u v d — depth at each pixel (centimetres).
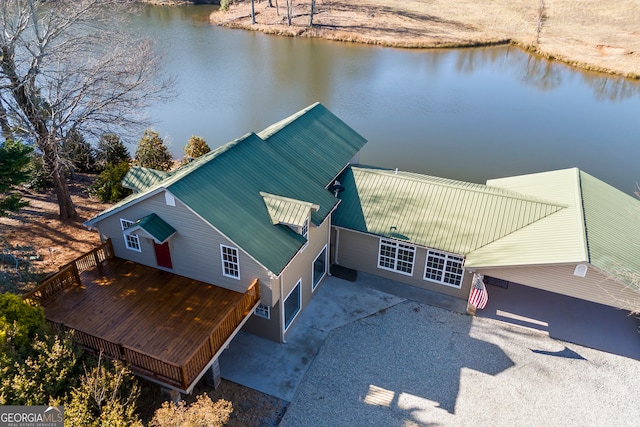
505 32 6550
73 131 2273
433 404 1553
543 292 2048
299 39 6406
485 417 1514
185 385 1343
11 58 2041
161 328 1517
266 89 4691
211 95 4512
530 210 1955
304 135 2295
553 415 1523
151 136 2823
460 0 8100
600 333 1838
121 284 1716
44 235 2231
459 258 1908
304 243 1708
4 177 1650
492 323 1886
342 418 1502
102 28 3128
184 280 1738
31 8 2077
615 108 4428
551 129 3962
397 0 8094
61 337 1375
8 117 2116
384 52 5981
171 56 5575
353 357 1723
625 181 3161
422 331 1844
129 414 1210
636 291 1589
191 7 8038
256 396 1563
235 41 6238
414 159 3409
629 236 1870
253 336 1806
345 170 2323
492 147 3622
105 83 2367
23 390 1169
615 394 1594
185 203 1523
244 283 1639
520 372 1670
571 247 1706
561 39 6184
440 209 2038
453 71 5406
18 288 1714
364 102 4466
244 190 1730
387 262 2094
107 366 1370
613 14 7069
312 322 1881
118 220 1745
